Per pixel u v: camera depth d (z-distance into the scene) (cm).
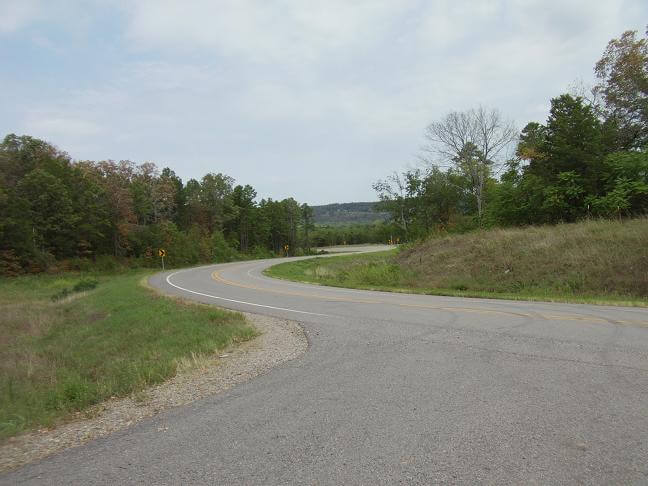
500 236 2638
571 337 859
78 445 477
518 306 1390
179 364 838
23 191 4909
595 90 3669
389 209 6125
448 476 357
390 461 386
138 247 6100
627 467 362
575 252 2075
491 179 4566
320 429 464
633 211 2586
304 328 1116
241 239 9906
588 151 2925
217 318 1341
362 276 2700
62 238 5059
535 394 542
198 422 511
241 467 390
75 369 1093
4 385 929
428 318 1163
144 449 445
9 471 419
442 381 609
